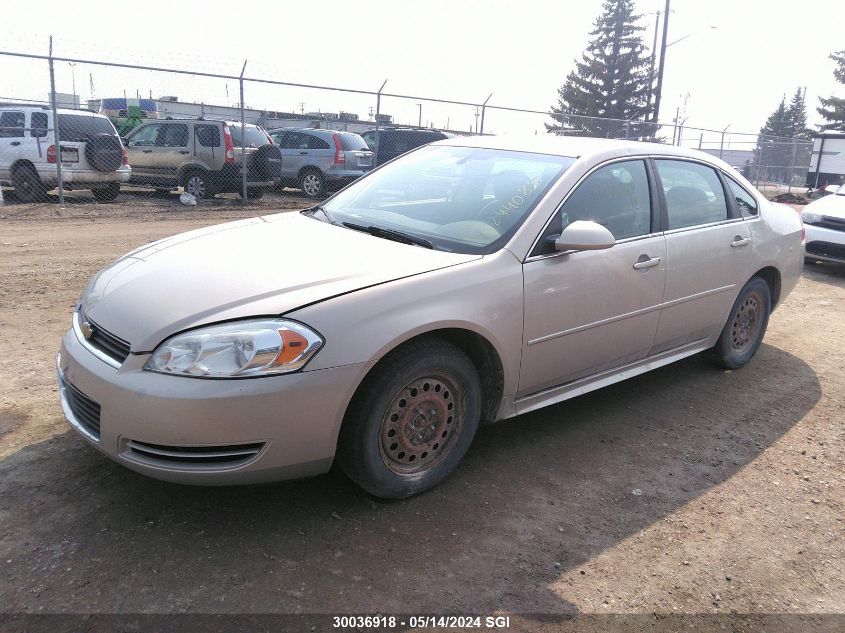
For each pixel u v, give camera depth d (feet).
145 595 7.74
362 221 12.08
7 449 10.64
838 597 8.62
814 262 32.99
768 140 80.94
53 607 7.48
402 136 51.80
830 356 18.13
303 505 9.70
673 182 13.78
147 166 45.50
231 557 8.49
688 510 10.32
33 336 15.81
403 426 9.55
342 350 8.54
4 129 38.34
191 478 8.29
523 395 11.30
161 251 10.92
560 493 10.53
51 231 30.71
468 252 10.52
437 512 9.78
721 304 14.74
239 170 44.62
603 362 12.42
